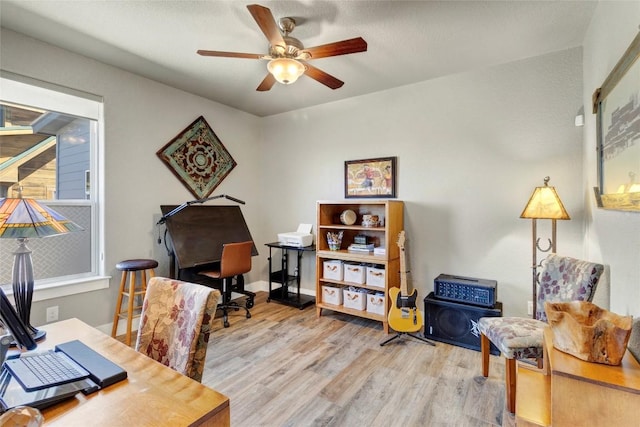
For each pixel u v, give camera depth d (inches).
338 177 155.6
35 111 106.6
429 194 130.6
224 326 126.6
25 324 52.7
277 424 71.1
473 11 84.0
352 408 76.6
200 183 149.7
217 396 36.7
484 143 119.0
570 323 46.8
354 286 138.2
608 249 73.0
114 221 119.6
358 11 83.7
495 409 75.9
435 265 129.5
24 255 56.7
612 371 42.7
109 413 33.4
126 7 82.7
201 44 101.2
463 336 108.8
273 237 179.6
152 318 55.7
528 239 111.3
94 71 112.5
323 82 100.7
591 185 90.4
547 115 107.5
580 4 81.0
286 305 155.1
